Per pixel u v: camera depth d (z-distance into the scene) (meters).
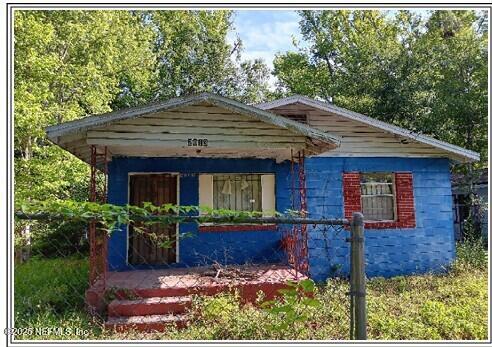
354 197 10.94
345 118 11.20
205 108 8.01
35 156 13.16
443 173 11.63
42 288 7.98
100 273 8.46
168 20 26.72
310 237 10.55
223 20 27.17
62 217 3.17
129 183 9.90
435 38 19.41
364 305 3.35
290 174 10.62
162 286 7.11
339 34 26.50
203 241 9.89
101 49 15.58
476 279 9.88
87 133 7.54
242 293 7.15
